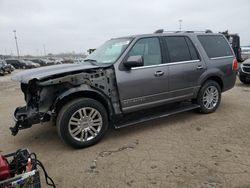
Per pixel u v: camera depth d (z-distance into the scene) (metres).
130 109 4.48
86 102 3.99
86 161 3.67
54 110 3.89
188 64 5.12
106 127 4.28
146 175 3.22
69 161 3.70
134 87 4.43
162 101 4.86
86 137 4.09
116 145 4.18
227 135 4.43
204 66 5.38
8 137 4.80
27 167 2.60
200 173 3.20
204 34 5.63
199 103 5.49
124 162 3.58
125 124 4.36
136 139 4.40
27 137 4.76
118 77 4.26
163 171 3.29
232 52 6.07
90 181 3.15
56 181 3.18
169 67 4.84
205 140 4.25
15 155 2.78
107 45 5.14
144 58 4.60
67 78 3.90
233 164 3.40
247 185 2.92
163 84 4.79
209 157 3.62
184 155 3.71
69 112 3.88
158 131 4.74
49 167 3.54
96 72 4.11
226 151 3.79
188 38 5.30
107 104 4.26
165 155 3.74
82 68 4.07
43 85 3.77
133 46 4.51
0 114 6.59
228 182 2.98
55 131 5.02
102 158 3.73
